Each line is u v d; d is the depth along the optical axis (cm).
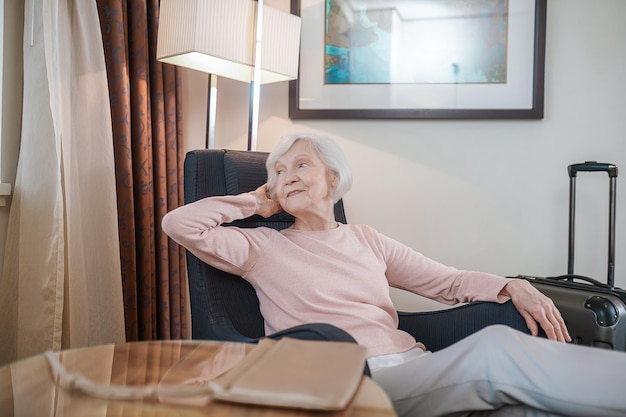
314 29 225
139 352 89
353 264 139
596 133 213
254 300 144
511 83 215
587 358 90
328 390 65
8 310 156
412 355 130
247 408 65
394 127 223
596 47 212
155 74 199
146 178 190
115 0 177
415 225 223
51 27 155
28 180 154
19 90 164
